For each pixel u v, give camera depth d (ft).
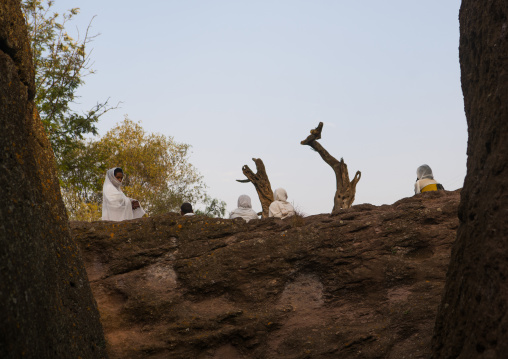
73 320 16.25
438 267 24.06
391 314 22.91
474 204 13.85
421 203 26.94
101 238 26.71
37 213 15.19
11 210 13.37
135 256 26.25
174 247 26.55
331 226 25.88
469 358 12.48
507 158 12.62
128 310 24.52
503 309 11.44
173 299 24.89
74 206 71.61
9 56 15.48
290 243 25.72
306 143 46.37
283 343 23.16
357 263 24.90
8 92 14.87
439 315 15.15
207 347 23.27
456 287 14.42
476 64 15.19
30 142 16.44
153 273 25.90
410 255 25.08
